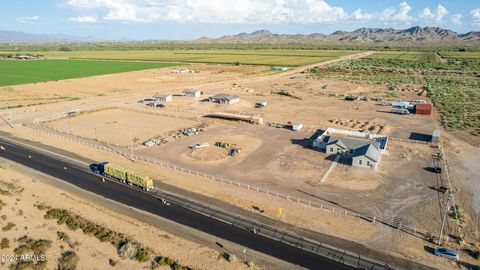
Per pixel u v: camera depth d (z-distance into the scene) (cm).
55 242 4328
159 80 18762
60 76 19762
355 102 12794
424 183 6031
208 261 3991
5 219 4794
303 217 4950
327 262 4003
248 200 5447
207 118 10631
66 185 6003
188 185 6000
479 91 14100
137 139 8600
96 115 11162
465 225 4753
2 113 11444
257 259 4047
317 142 7775
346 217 4956
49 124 10081
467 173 6456
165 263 3928
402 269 3884
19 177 6278
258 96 14188
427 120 10231
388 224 4778
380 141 7925
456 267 3922
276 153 7519
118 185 6025
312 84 16850
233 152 7425
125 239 4375
